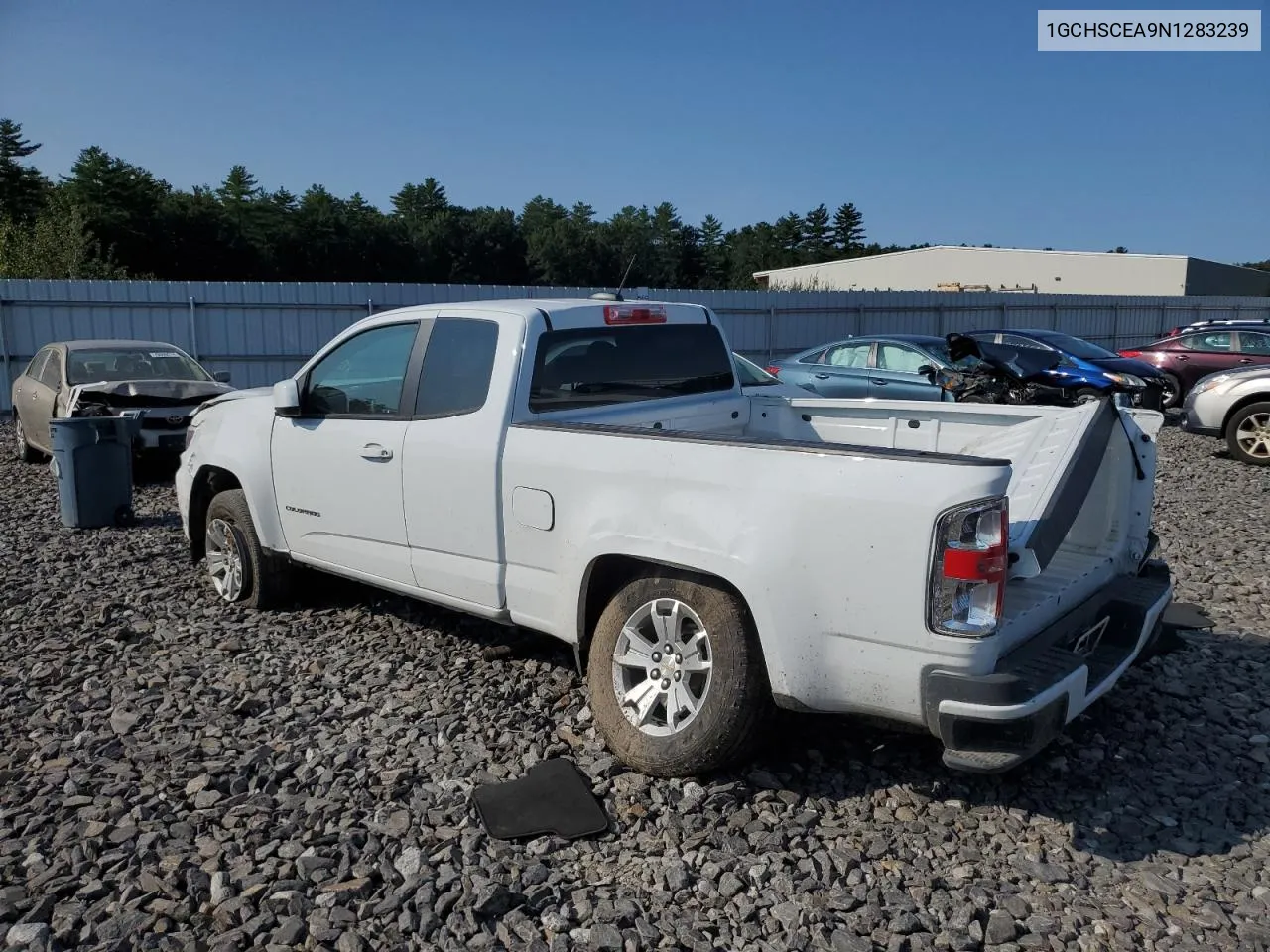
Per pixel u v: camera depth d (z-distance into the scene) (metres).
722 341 5.48
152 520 9.17
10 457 13.24
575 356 4.66
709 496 3.66
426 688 4.80
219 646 5.39
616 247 106.62
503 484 4.36
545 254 101.00
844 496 3.32
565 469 4.11
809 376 14.05
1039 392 11.76
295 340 19.66
